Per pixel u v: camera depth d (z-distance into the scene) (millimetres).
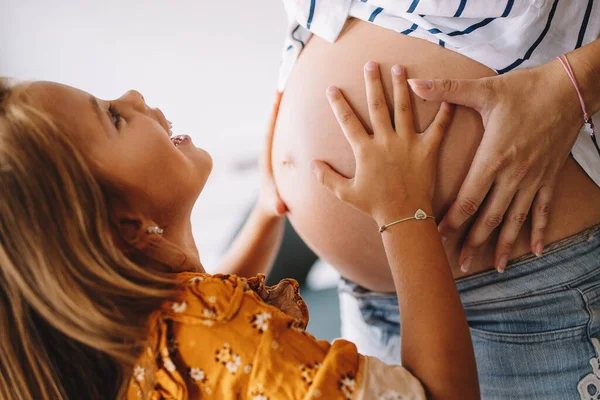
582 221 830
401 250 734
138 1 1767
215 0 1770
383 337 1033
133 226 747
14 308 699
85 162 693
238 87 1894
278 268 1677
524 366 880
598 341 846
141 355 712
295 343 693
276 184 1007
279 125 967
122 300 703
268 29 1818
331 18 868
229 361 685
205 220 1843
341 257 918
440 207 815
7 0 1725
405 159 762
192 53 1841
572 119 757
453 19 795
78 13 1770
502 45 786
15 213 662
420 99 789
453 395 685
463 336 707
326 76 869
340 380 671
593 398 844
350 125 794
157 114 847
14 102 694
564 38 788
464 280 881
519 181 765
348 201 788
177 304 714
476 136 786
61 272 670
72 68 1849
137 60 1848
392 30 832
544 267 835
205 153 874
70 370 750
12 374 719
